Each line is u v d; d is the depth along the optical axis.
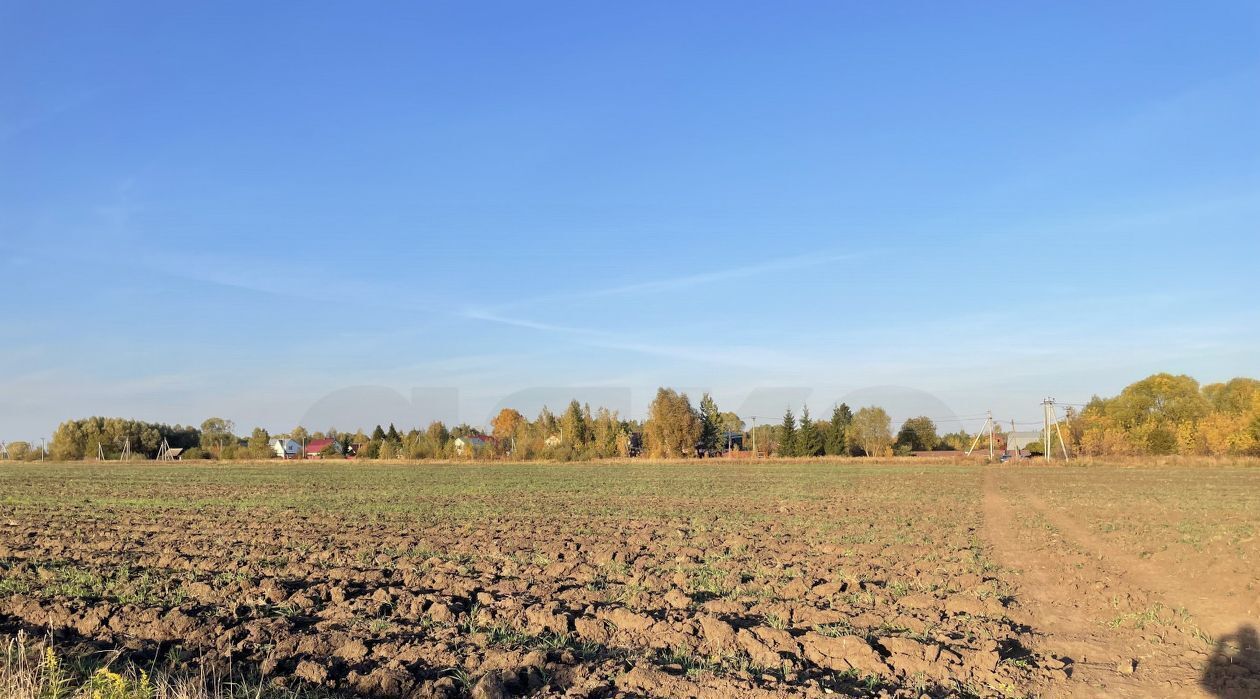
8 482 52.38
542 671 9.12
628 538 22.22
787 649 10.15
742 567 16.91
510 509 31.59
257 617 11.87
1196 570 16.23
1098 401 93.62
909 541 21.25
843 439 88.44
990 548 19.80
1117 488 42.19
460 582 14.59
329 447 108.50
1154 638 11.10
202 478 56.84
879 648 10.37
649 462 83.44
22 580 14.91
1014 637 11.02
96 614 11.56
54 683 8.04
